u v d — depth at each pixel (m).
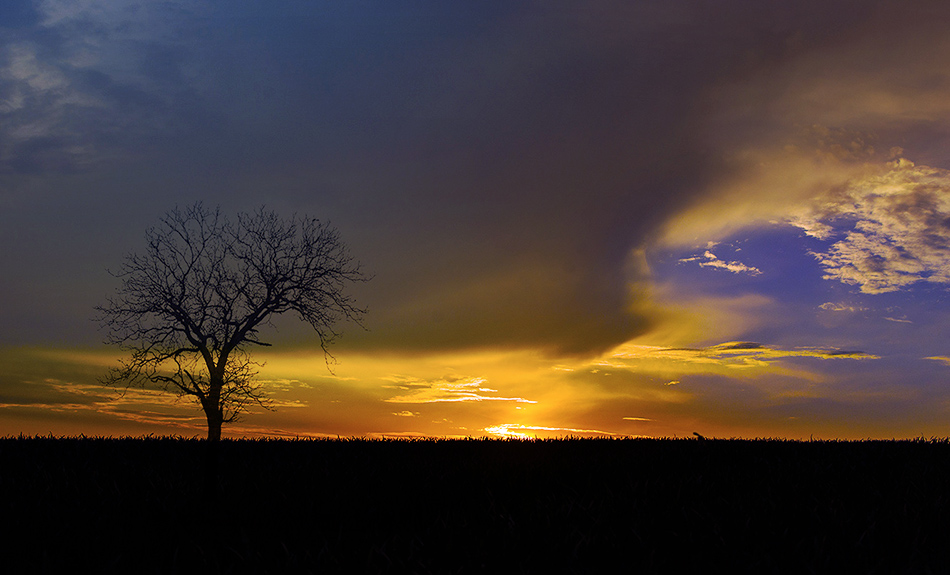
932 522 6.72
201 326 20.45
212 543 6.04
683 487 8.58
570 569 5.23
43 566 5.15
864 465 10.66
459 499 8.21
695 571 5.30
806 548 5.86
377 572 5.09
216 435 19.97
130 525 6.72
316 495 8.33
